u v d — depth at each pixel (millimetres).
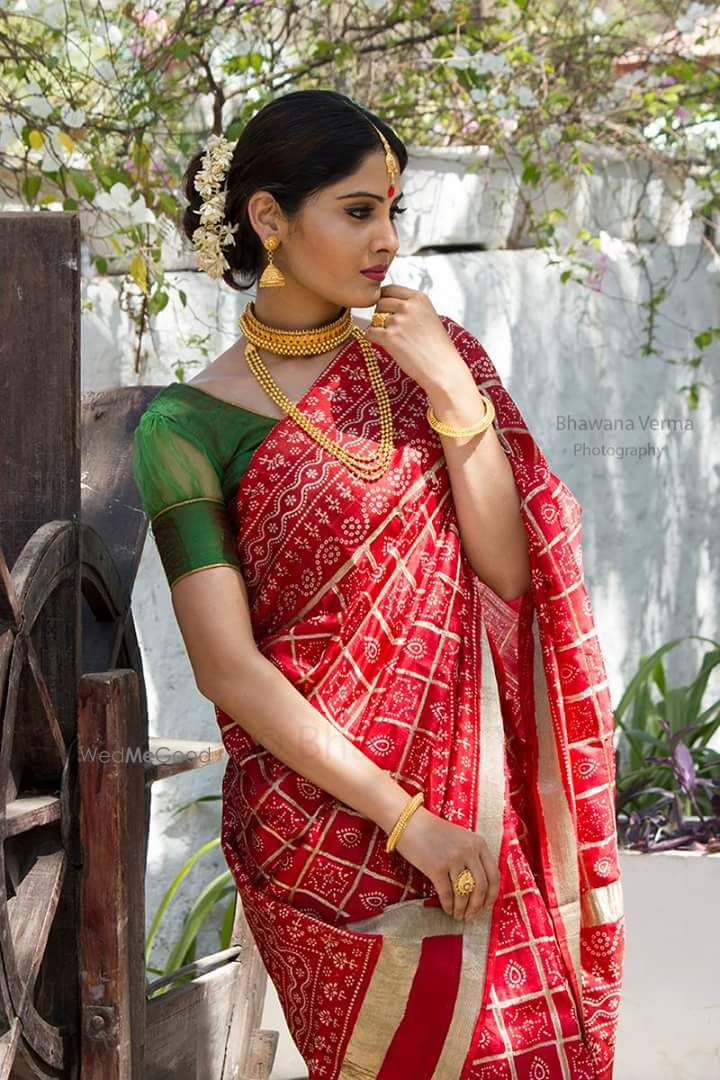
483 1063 2137
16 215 2148
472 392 2258
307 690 2207
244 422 2256
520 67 4406
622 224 4668
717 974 3230
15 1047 1967
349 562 2195
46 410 2164
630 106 4578
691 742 4332
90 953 2164
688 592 4910
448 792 2193
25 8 3828
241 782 2293
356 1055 2189
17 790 2137
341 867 2188
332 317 2324
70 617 2188
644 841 3559
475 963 2166
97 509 2543
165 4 3916
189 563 2207
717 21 4801
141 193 3582
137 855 2240
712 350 4867
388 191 2203
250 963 2861
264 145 2221
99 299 3793
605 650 4727
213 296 3996
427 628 2209
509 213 4457
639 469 4746
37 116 3477
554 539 2270
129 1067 2209
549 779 2311
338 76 4203
